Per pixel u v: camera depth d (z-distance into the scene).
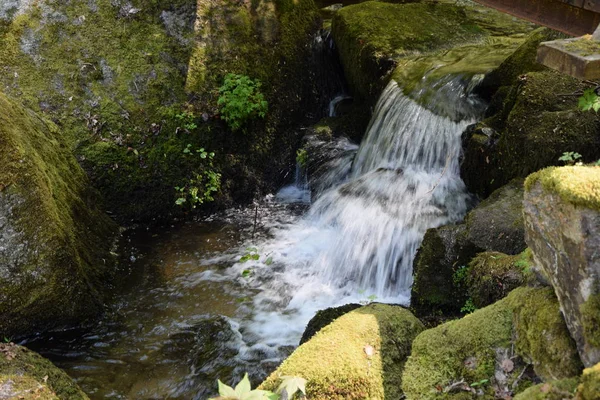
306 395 2.75
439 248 3.96
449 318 3.75
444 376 2.71
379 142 5.86
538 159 4.11
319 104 7.09
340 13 7.18
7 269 4.04
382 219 5.02
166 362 4.07
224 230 5.73
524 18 3.93
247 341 4.25
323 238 5.38
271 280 4.96
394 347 3.08
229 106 6.09
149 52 6.08
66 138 5.54
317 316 3.95
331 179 6.12
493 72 5.33
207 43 6.32
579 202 2.05
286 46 6.83
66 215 4.64
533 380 2.49
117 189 5.66
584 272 2.09
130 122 5.80
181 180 5.89
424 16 7.21
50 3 5.96
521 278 3.30
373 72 6.48
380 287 4.76
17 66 5.68
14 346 3.58
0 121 4.15
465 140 5.00
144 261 5.23
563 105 4.27
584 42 2.62
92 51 5.92
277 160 6.46
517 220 3.84
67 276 4.25
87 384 3.85
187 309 4.63
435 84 5.68
